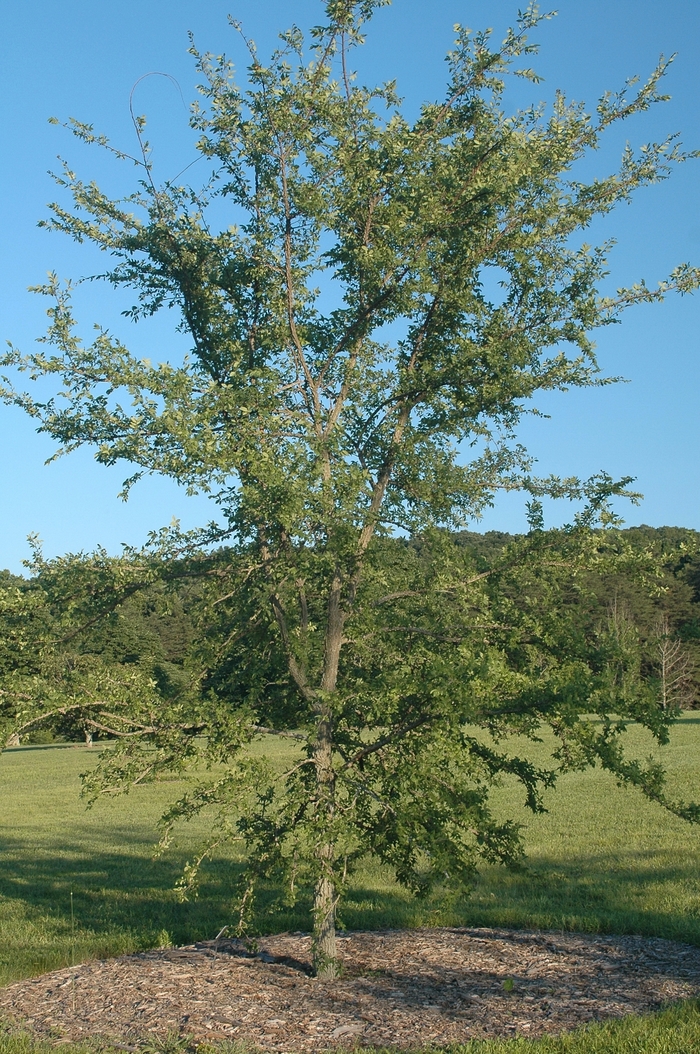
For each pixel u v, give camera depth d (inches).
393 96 325.7
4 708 288.0
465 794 288.2
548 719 282.0
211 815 883.4
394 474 330.3
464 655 264.7
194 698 314.2
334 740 326.0
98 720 302.8
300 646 321.4
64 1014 290.8
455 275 327.9
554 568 303.3
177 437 272.7
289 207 326.3
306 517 279.3
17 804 1061.1
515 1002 282.5
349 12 312.7
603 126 328.8
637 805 767.7
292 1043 255.6
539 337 320.2
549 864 531.2
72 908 473.7
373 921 406.0
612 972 310.3
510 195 313.1
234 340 331.3
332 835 277.0
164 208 338.0
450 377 315.3
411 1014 275.4
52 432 296.5
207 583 322.7
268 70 313.4
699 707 2000.5
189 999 297.3
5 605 288.4
